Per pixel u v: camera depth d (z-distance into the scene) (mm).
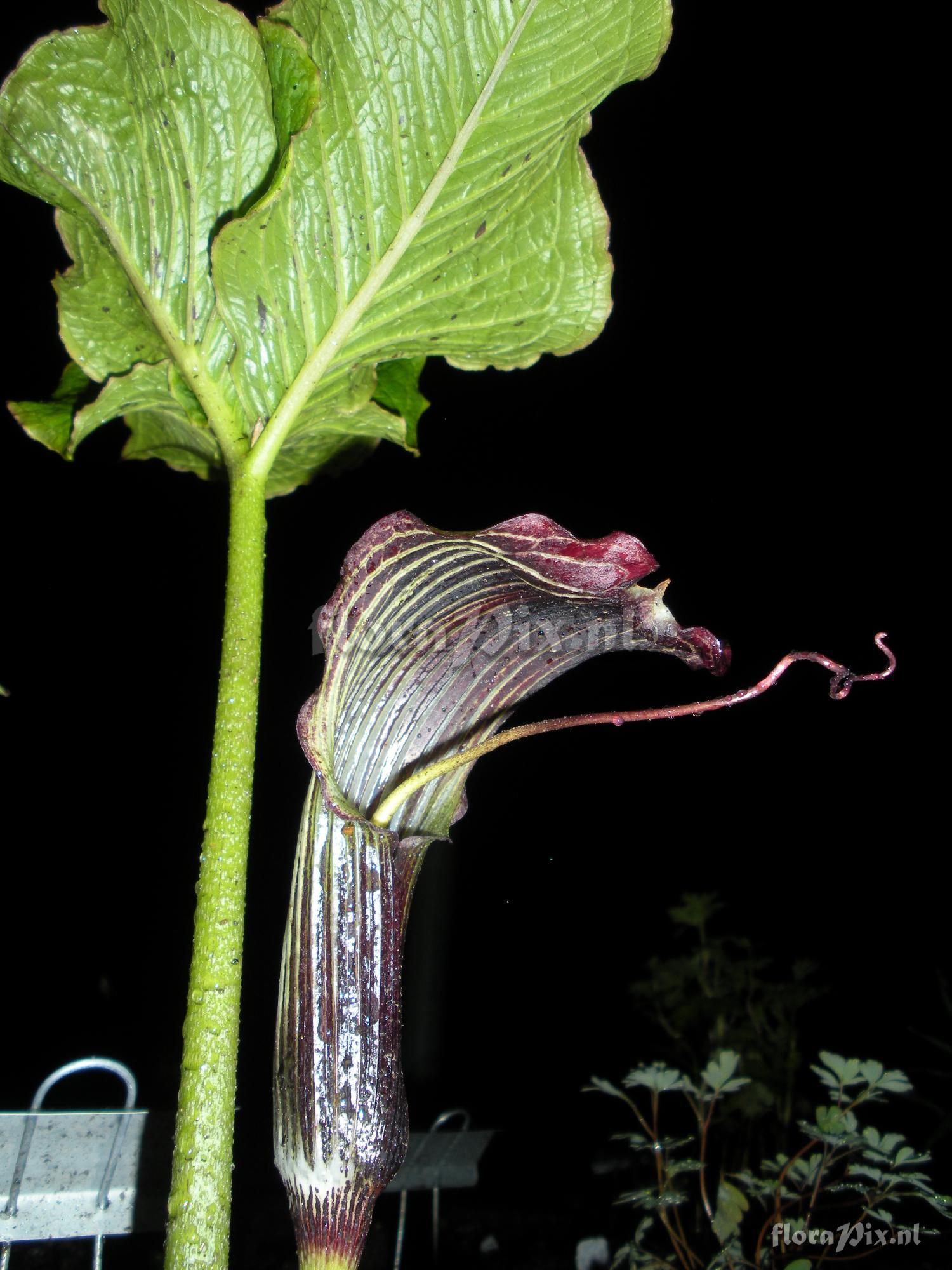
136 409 248
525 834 993
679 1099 621
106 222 229
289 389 236
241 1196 512
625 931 965
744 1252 407
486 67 217
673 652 237
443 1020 870
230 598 227
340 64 215
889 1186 321
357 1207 213
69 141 223
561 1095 745
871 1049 745
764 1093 479
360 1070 216
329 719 230
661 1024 565
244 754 218
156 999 760
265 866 780
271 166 229
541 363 974
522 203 236
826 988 540
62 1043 702
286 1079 217
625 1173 582
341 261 228
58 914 769
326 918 223
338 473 318
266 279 227
